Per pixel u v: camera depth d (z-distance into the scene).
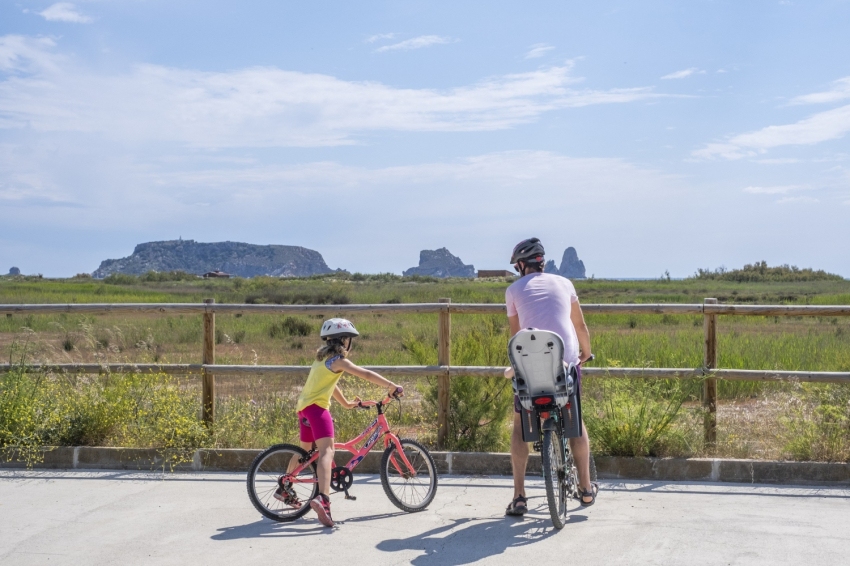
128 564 4.97
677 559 4.94
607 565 4.85
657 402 7.70
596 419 7.47
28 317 25.55
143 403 8.44
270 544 5.38
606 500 6.46
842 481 6.92
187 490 6.93
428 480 6.44
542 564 4.88
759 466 7.02
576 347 5.92
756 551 5.08
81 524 5.86
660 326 23.56
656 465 7.16
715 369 7.68
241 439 8.16
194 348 18.39
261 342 20.75
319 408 6.05
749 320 25.80
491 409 8.34
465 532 5.62
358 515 6.13
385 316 29.36
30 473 7.54
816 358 12.92
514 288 6.09
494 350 8.50
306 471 6.23
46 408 8.23
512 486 6.99
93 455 7.77
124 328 21.66
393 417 9.25
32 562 5.01
